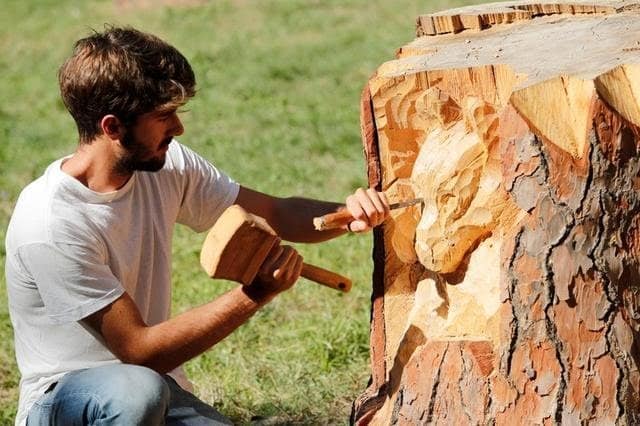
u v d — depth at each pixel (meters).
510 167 3.68
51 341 3.98
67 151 11.88
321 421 5.49
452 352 3.89
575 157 3.59
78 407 3.80
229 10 19.05
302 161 10.73
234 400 5.73
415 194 4.10
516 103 3.59
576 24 4.15
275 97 13.56
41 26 18.77
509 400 3.79
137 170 3.98
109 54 3.82
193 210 4.36
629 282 3.68
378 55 15.29
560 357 3.71
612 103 3.53
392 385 4.24
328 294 7.07
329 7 18.77
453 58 4.03
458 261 4.00
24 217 3.90
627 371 3.71
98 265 3.89
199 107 13.25
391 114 4.09
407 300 4.28
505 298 3.74
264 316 6.79
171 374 4.21
